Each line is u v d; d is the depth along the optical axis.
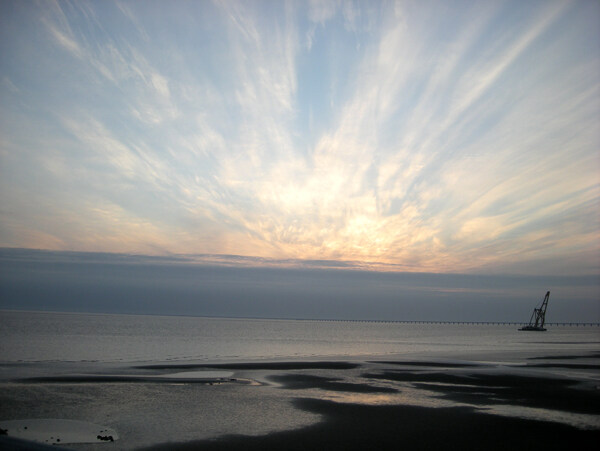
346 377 39.59
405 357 63.38
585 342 126.00
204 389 32.44
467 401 28.86
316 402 28.12
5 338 92.56
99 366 46.38
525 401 29.06
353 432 21.23
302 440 19.83
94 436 20.25
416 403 28.08
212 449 18.44
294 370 44.34
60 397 28.75
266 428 21.78
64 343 83.88
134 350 72.44
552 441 20.25
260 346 90.88
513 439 20.44
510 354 71.44
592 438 20.81
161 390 31.80
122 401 27.78
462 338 157.38
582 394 31.97
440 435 20.91
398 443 19.64
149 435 20.42
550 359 61.06
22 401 27.38
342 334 184.50
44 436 20.20
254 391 31.88
